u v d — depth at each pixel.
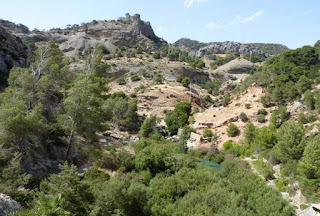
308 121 54.31
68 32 160.00
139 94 87.88
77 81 32.72
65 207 17.38
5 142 25.20
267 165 44.00
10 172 20.00
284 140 41.91
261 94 72.50
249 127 59.12
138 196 26.61
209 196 31.12
